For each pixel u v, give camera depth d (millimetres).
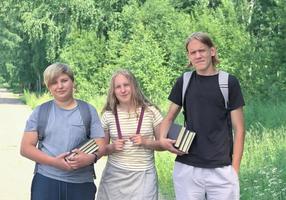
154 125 5715
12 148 16312
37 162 5156
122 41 34719
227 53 25234
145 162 5672
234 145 5141
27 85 60750
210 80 5145
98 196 5812
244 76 24141
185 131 5188
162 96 28797
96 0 38000
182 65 28656
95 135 5254
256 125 14219
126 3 38219
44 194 5164
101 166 12344
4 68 67438
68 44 38125
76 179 5207
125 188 5652
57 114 5191
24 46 56125
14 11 46219
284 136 11922
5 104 47281
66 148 5137
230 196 5156
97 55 35125
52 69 5145
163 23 32531
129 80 5668
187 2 36562
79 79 34562
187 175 5230
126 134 5660
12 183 10938
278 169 8875
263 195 7738
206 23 26438
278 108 17188
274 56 23734
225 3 27656
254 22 28812
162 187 9484
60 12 40438
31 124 5195
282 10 23500
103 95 34031
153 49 29625
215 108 5109
